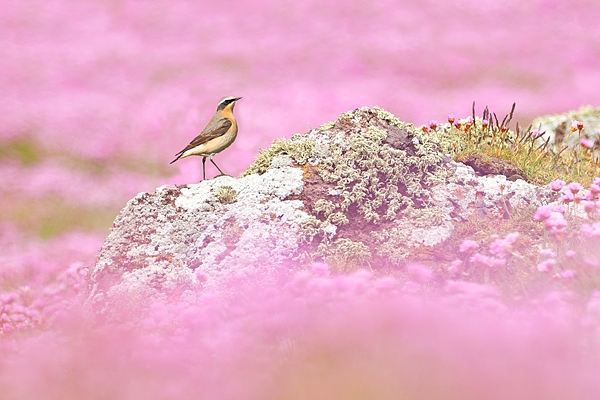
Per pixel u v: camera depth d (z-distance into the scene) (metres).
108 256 14.17
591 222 13.05
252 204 14.34
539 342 7.25
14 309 15.27
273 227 13.90
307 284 9.92
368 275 10.16
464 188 14.57
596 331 8.28
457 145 16.62
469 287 9.49
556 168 17.08
